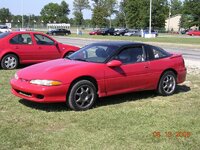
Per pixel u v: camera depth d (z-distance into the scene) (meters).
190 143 5.74
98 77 7.95
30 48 14.00
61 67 7.82
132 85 8.58
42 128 6.41
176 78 9.59
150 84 8.95
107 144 5.64
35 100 7.50
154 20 100.25
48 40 14.49
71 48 14.89
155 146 5.59
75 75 7.62
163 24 102.31
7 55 13.66
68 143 5.66
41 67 8.02
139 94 9.45
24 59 13.95
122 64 8.40
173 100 8.88
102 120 6.90
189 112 7.65
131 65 8.52
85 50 8.84
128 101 8.66
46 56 14.35
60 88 7.46
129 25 106.75
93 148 5.46
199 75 13.27
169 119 7.04
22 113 7.34
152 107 8.03
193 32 82.75
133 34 70.06
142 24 100.44
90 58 8.43
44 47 14.27
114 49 8.47
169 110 7.79
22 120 6.84
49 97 7.42
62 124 6.66
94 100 7.94
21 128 6.36
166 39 49.53
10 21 131.75
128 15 106.50
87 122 6.77
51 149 5.41
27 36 14.12
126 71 8.40
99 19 112.44
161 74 9.16
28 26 116.94
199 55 24.31
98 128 6.42
